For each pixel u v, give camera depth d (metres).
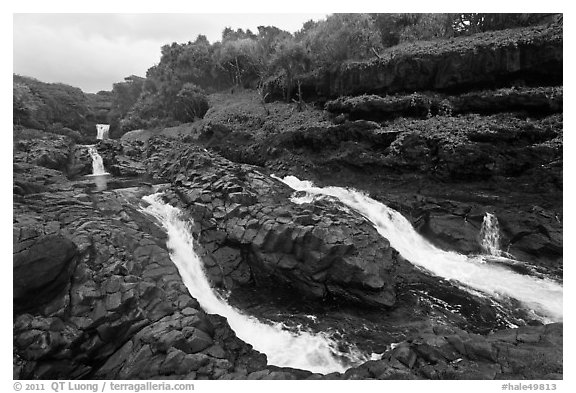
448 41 25.11
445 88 23.20
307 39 32.38
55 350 9.06
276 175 25.02
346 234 14.30
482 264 15.98
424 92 23.84
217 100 42.59
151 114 47.16
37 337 8.98
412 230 18.41
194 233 15.77
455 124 20.25
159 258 12.77
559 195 16.69
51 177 20.62
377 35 28.50
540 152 17.12
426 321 12.22
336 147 23.55
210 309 12.95
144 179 23.23
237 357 10.55
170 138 32.12
